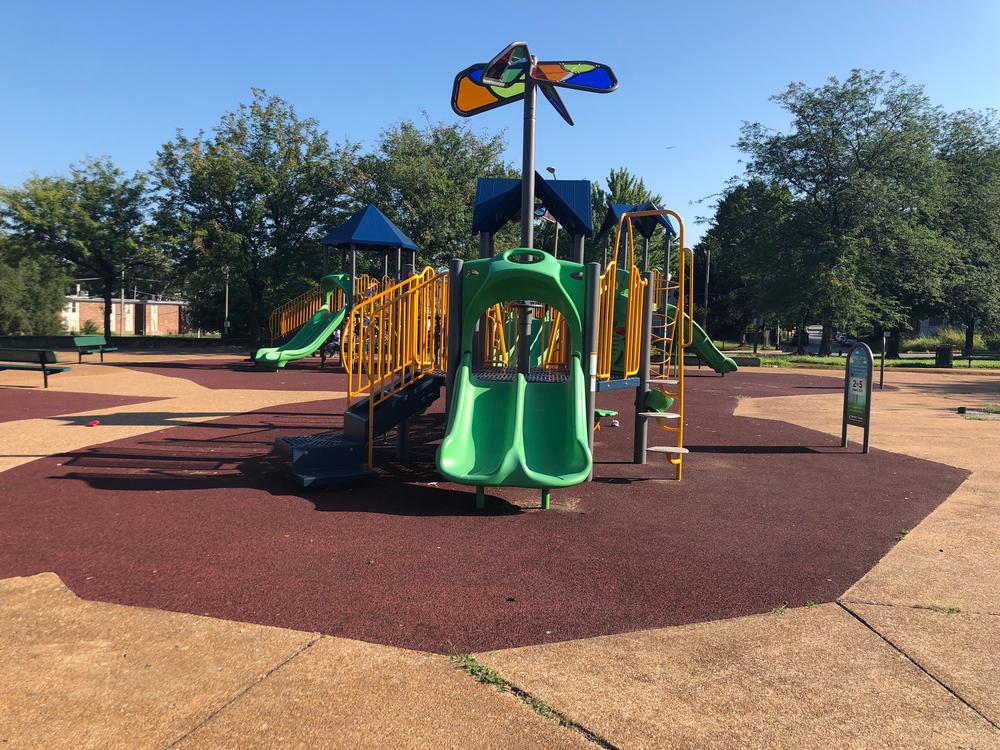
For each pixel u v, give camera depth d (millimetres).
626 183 49938
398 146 34906
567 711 2734
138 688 2867
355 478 6465
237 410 11805
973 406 14281
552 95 8352
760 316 38844
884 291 36188
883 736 2596
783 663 3178
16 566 4309
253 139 33938
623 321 11320
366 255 35344
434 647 3291
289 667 3064
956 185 35375
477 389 6652
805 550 4883
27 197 33594
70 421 10188
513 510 5840
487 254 9656
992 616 3736
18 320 50875
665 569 4453
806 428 11008
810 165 33000
